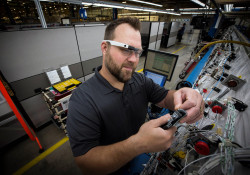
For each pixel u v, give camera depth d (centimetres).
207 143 52
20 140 185
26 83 176
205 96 110
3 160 164
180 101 52
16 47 157
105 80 61
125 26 51
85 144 45
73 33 215
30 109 190
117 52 52
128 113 70
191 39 1055
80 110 52
